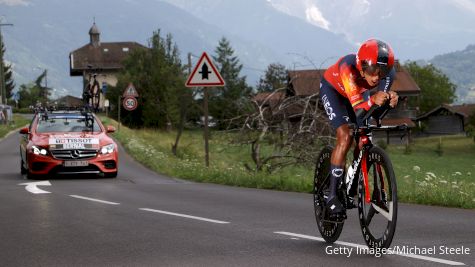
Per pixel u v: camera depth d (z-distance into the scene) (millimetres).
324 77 8570
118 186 18656
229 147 26016
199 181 21453
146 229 9992
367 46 7762
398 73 112625
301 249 8117
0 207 13273
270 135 25109
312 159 24375
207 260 7578
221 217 11328
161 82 93250
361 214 7816
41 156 21094
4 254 8234
